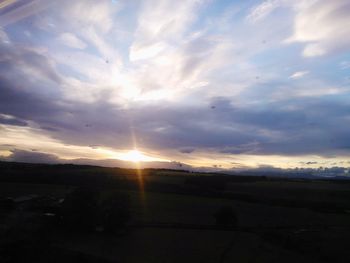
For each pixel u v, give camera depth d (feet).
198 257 110.52
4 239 103.45
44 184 237.66
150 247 120.37
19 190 208.85
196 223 159.53
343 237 139.95
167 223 157.79
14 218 134.82
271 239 136.98
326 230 152.35
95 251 110.32
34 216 141.38
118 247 118.42
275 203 211.82
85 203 144.25
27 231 117.80
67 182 246.88
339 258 113.39
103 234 138.10
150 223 156.97
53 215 144.66
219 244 128.06
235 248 123.54
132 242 126.00
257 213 186.09
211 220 166.20
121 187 244.83
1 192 199.11
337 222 169.17
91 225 141.08
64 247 110.01
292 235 141.69
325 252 119.14
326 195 235.20
